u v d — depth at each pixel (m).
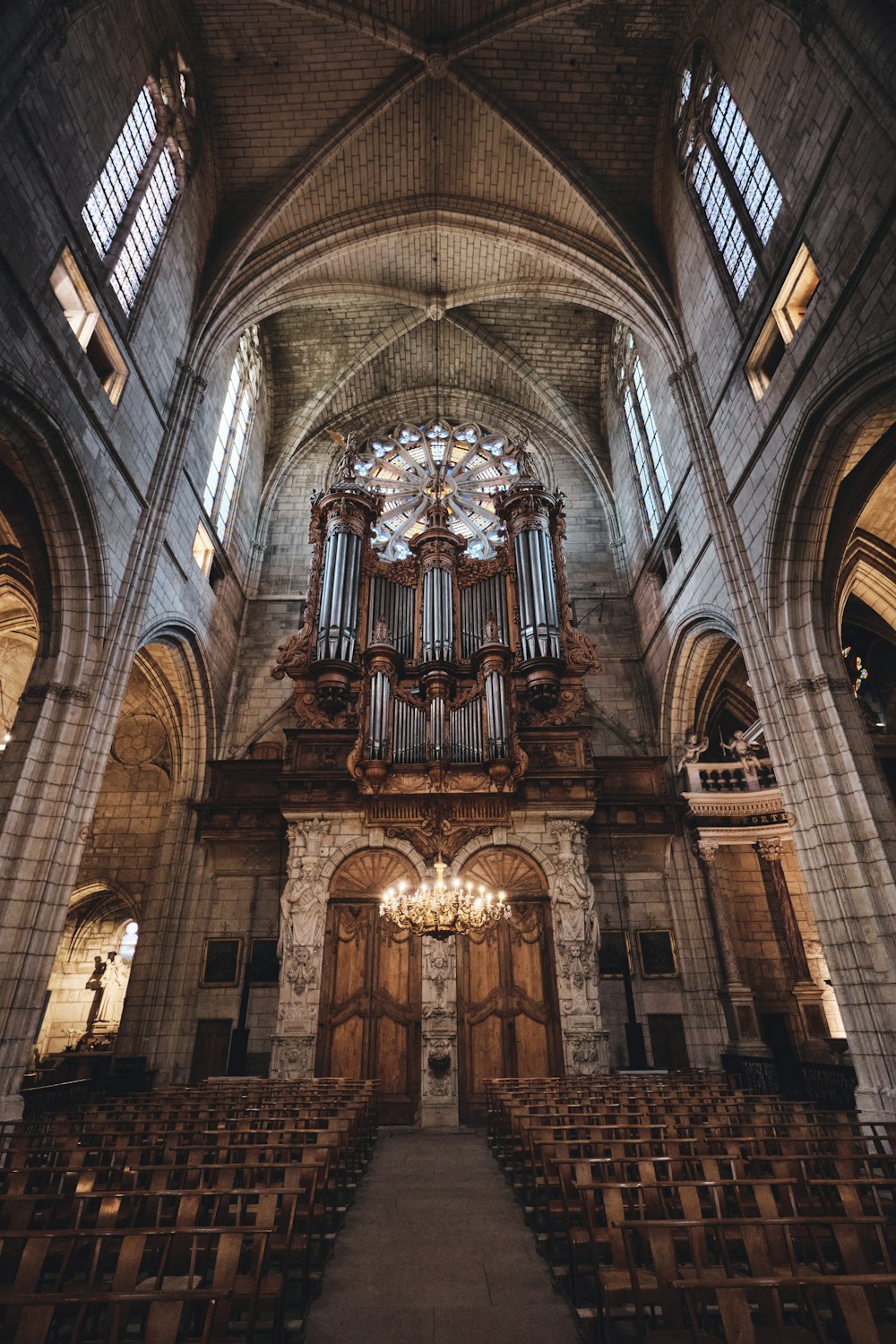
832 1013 18.52
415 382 27.23
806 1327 4.34
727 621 15.77
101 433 12.84
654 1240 4.02
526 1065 15.16
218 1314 3.91
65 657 12.41
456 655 18.92
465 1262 5.99
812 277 12.40
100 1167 5.49
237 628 22.16
